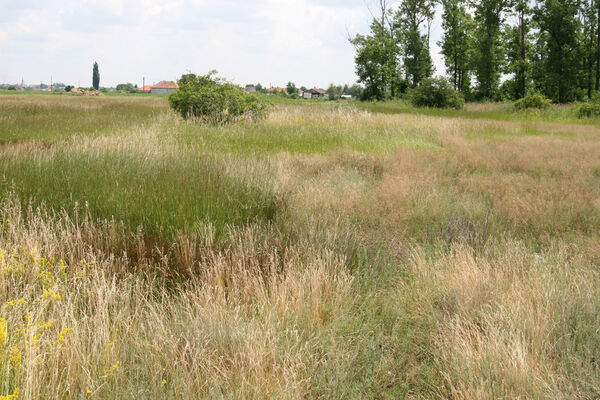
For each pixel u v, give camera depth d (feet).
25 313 9.61
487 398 8.02
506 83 196.44
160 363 8.75
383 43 175.94
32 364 7.57
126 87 520.83
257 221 17.94
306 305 11.10
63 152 25.98
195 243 14.71
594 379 8.52
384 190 23.93
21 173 20.77
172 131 40.81
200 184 20.62
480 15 184.44
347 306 11.83
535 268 13.46
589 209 20.76
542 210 20.29
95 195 18.72
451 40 202.90
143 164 24.31
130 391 7.90
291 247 14.80
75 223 16.42
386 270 14.62
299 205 20.34
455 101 123.03
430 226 19.30
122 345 9.20
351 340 10.44
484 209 21.16
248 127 47.70
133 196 18.65
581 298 11.36
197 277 12.87
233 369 8.68
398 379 9.35
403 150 38.45
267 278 12.82
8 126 50.19
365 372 9.43
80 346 8.62
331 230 16.89
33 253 11.82
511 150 40.63
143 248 14.35
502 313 10.72
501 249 15.88
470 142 46.83
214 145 37.01
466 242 16.33
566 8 168.55
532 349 9.57
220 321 10.07
